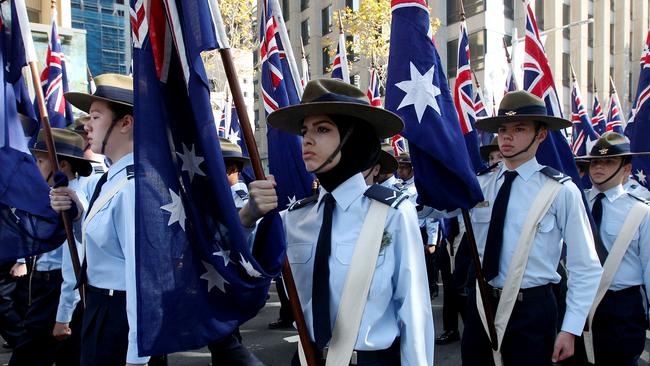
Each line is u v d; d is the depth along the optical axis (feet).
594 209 13.05
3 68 10.66
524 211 10.32
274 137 15.02
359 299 6.66
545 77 15.99
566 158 14.33
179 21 6.72
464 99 15.17
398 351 7.04
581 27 98.27
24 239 10.73
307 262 7.43
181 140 7.02
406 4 10.84
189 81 6.65
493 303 10.48
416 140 10.46
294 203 8.05
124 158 8.89
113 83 8.83
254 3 66.13
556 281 10.21
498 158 16.83
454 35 82.07
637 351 12.16
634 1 115.75
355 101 6.91
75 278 11.14
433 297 26.68
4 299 17.07
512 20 82.38
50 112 16.96
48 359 13.03
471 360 10.98
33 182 10.86
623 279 12.20
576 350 12.76
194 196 6.98
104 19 92.02
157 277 6.49
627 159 12.78
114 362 8.63
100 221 8.59
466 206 10.48
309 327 7.32
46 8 41.50
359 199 7.16
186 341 6.61
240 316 7.27
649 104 16.43
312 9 107.24
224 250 6.97
